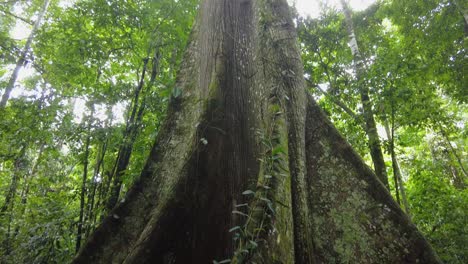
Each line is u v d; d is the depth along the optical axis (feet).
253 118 7.88
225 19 10.16
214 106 7.71
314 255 6.42
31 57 20.26
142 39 18.57
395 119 19.12
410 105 18.42
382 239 6.63
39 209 14.53
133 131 15.01
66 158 19.08
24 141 16.80
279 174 5.81
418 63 20.24
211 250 6.46
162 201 6.95
